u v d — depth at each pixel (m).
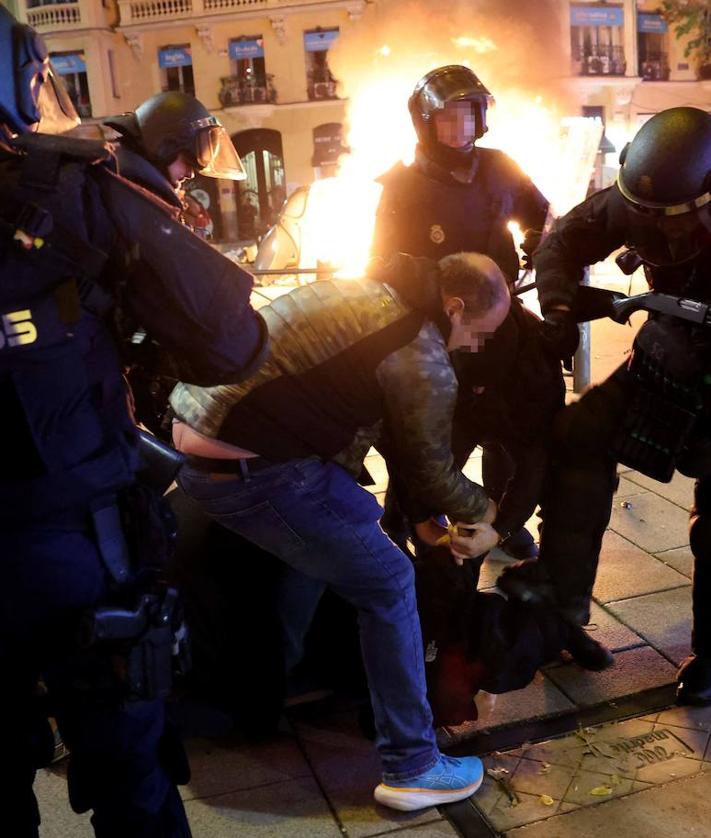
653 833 2.21
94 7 30.61
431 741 2.31
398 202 3.12
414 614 2.26
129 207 1.50
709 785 2.36
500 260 3.16
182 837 1.82
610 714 2.68
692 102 31.48
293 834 2.28
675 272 2.39
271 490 2.09
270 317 2.08
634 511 4.02
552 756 2.51
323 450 2.08
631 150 2.30
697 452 2.45
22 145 1.47
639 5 29.88
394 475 2.52
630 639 3.04
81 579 1.56
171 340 1.59
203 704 2.58
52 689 1.67
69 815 2.35
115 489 1.57
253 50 31.16
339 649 2.61
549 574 2.54
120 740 1.69
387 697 2.26
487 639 2.45
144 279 1.54
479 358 2.29
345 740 2.64
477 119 2.98
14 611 1.53
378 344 2.02
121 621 1.57
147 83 32.22
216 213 32.44
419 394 2.03
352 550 2.15
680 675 2.72
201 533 2.58
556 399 2.49
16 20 1.54
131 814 1.73
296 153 31.78
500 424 2.46
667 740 2.55
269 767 2.53
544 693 2.79
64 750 2.56
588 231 2.59
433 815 2.32
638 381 2.44
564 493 2.51
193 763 2.56
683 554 3.60
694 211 2.22
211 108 32.06
